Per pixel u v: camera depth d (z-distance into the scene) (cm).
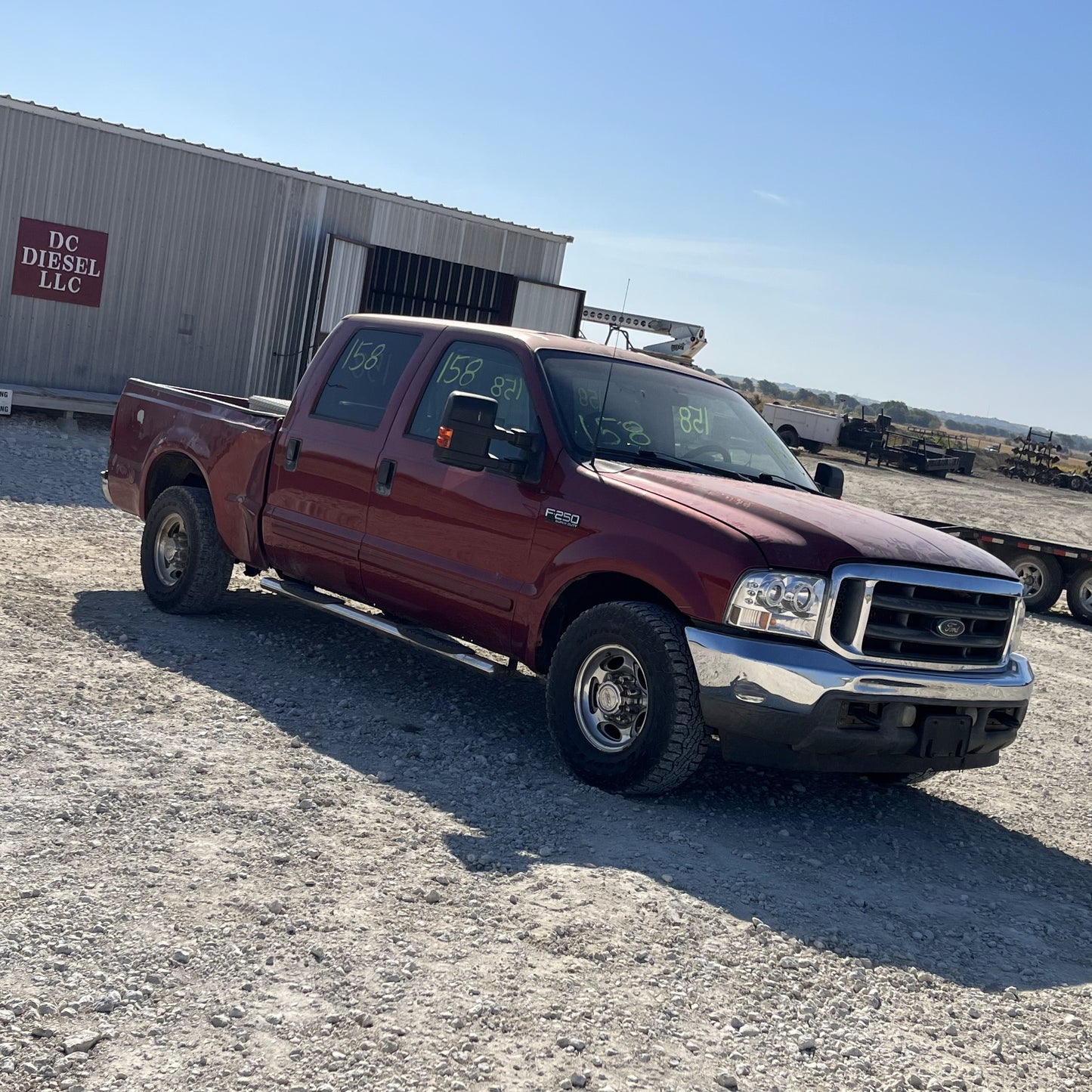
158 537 766
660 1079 308
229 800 456
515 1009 332
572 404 589
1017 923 463
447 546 599
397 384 653
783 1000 363
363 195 1995
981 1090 328
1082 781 702
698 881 446
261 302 1939
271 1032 305
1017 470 5219
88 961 327
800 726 494
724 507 532
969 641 534
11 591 766
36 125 1678
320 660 695
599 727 542
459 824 469
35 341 1739
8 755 468
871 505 2689
